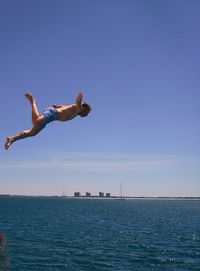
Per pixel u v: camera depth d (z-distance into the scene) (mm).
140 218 98750
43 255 34344
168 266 31422
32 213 110250
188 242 47250
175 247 42281
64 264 30656
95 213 120812
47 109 7980
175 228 68812
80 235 53094
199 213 133375
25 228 61344
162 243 45688
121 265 31188
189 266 31562
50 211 127250
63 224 72750
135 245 43281
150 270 29516
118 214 118062
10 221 75688
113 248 40469
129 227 69375
